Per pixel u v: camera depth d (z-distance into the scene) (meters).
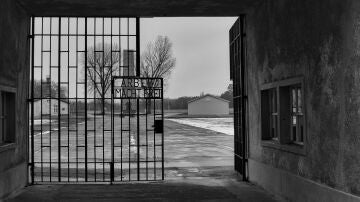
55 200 7.44
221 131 32.62
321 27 5.73
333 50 5.35
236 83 10.91
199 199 7.53
